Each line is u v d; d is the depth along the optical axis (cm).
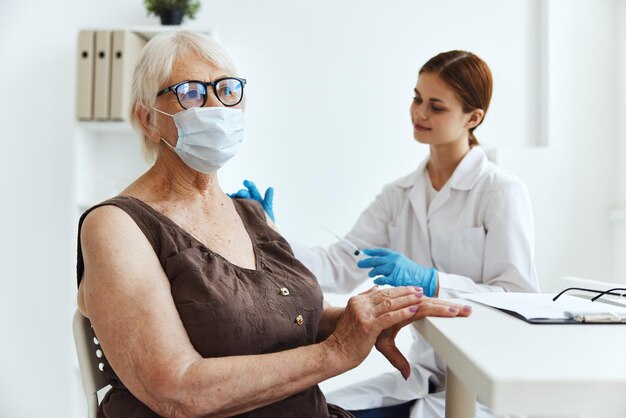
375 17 262
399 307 93
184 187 110
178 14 244
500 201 168
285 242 117
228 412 89
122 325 84
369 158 261
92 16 263
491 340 73
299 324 104
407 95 261
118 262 87
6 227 263
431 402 151
